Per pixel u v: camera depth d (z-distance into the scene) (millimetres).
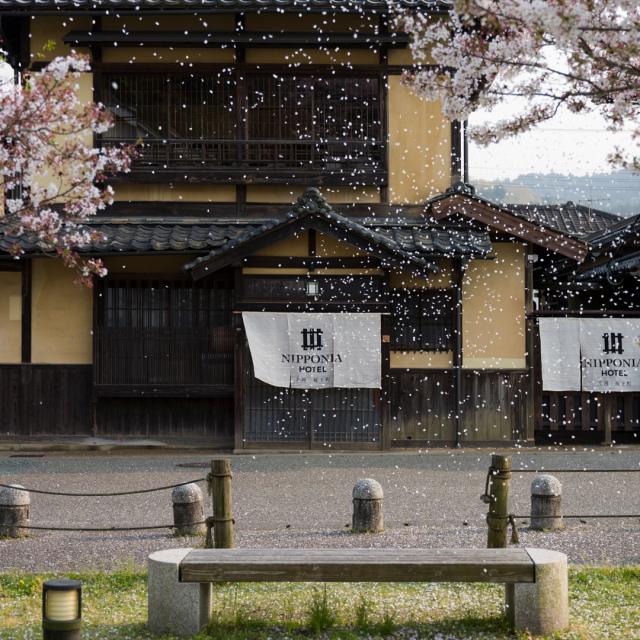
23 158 7172
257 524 8852
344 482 11445
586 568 6805
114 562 7215
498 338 15023
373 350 14242
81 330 15219
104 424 15133
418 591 6309
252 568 5164
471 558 5262
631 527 8648
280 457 13898
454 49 5395
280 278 14328
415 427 14883
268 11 14344
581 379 14820
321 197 13695
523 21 4504
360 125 15469
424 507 9742
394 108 15578
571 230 22438
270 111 15375
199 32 15000
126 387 14695
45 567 7066
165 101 15320
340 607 5812
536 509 8617
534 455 13992
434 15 14336
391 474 12109
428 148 15641
